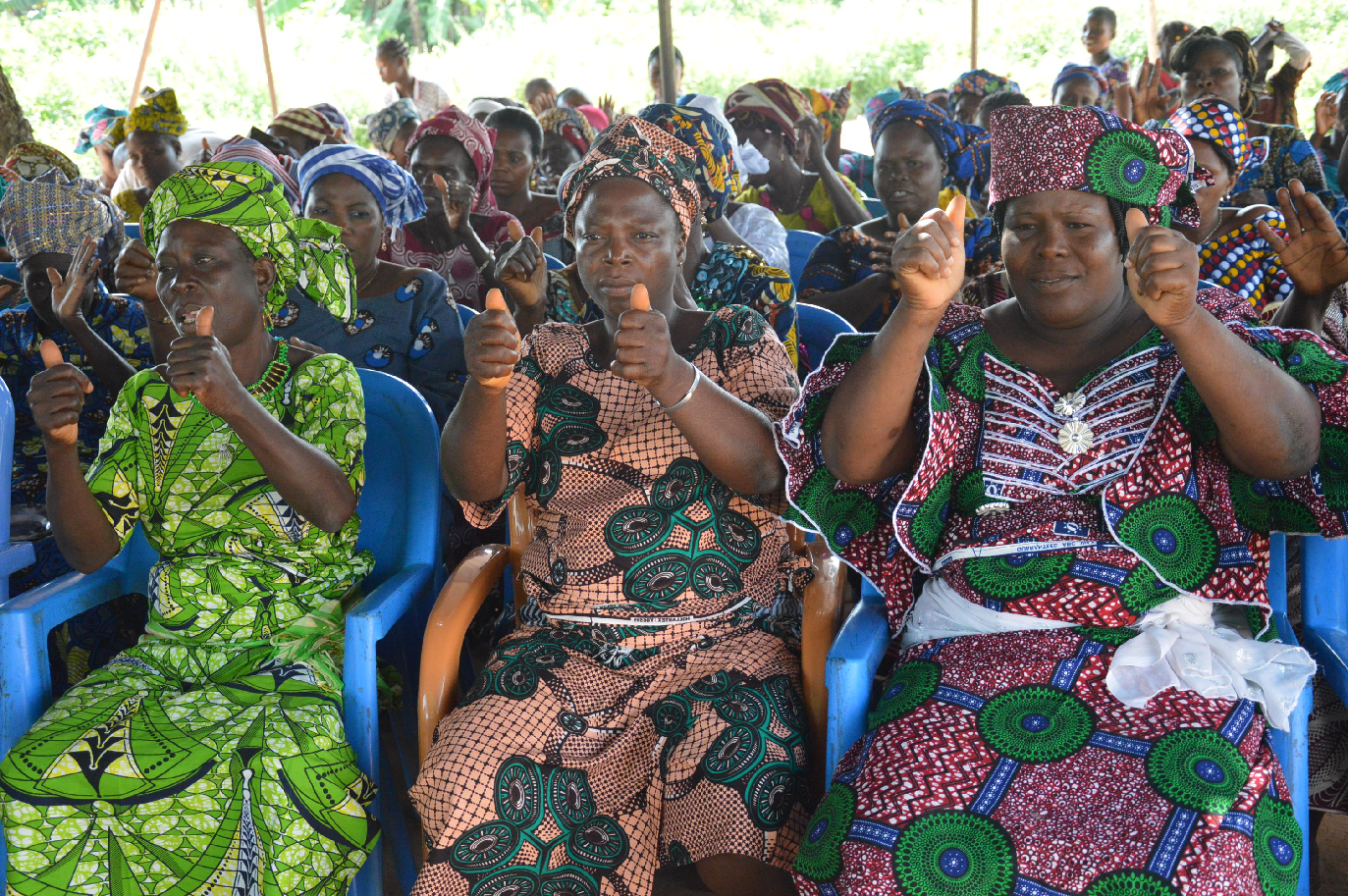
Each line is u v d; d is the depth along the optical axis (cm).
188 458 237
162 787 204
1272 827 173
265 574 235
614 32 2044
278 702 217
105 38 1909
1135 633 193
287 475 221
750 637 223
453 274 417
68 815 204
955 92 643
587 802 208
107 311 332
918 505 202
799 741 205
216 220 233
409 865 248
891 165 405
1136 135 189
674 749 207
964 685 189
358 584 259
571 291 321
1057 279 194
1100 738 177
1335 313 246
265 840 205
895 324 179
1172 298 164
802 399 207
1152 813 167
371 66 2006
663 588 220
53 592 238
